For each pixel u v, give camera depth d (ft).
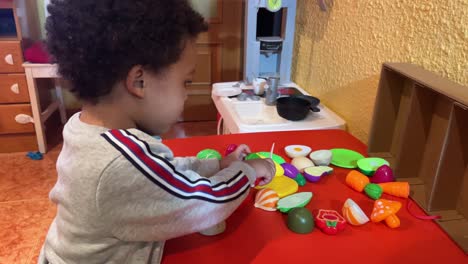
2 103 6.56
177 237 2.05
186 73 1.94
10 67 6.34
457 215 2.26
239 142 3.15
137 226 1.78
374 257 1.94
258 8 4.76
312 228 2.12
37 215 5.32
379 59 3.21
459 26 2.36
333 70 4.06
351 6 3.61
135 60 1.71
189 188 1.86
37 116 6.68
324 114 3.94
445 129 2.22
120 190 1.70
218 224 2.07
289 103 3.88
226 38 8.02
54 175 6.31
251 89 4.71
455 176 2.22
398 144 2.77
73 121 1.95
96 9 1.65
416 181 2.60
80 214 1.77
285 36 4.87
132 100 1.85
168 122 2.02
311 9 4.53
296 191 2.49
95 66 1.71
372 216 2.19
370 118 3.38
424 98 2.41
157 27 1.71
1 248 4.71
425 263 1.90
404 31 2.88
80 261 1.87
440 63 2.53
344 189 2.55
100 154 1.71
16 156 6.85
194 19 1.91
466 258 1.94
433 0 2.56
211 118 8.68
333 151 3.00
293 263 1.89
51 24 1.79
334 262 1.89
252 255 1.94
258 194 2.35
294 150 2.95
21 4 6.56
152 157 1.77
